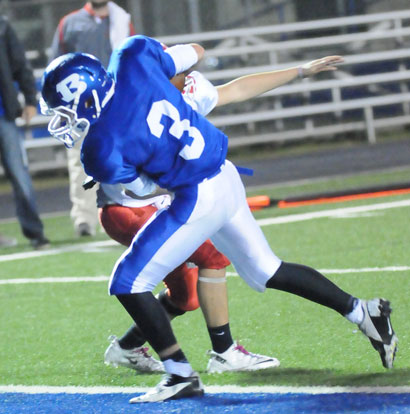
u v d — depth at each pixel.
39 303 21.50
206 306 14.71
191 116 13.12
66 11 52.06
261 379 14.15
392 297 18.88
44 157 52.50
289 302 19.31
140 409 13.11
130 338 15.45
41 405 13.77
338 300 13.65
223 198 13.29
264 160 51.31
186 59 13.73
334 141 56.81
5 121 28.64
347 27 58.97
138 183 13.08
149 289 13.36
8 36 28.64
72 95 12.42
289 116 54.34
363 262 22.61
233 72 54.03
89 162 12.79
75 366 16.03
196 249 13.87
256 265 13.74
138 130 12.70
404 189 35.00
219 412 12.66
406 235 25.66
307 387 13.43
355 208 31.75
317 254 24.19
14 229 35.41
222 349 14.78
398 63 57.53
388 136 56.75
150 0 55.28
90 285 22.95
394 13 56.19
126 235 15.71
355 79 54.91
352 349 15.41
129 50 13.04
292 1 58.75
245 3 57.72
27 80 28.94
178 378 13.43
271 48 54.25
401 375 13.62
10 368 16.23
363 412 12.05
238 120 53.56
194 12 56.25
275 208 33.62
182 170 13.05
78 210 31.06
